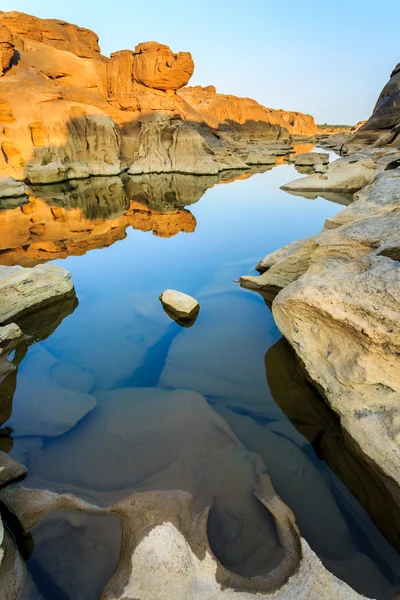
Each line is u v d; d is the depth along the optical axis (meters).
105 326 6.57
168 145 31.05
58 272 7.59
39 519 3.14
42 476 3.64
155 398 4.77
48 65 32.59
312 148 56.72
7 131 22.83
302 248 7.17
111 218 14.89
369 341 3.79
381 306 3.77
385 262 4.45
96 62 35.50
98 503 3.31
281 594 2.54
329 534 3.12
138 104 33.81
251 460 3.84
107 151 28.06
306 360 4.81
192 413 4.49
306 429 4.28
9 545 2.83
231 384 5.04
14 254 10.38
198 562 2.73
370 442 3.55
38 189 21.91
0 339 5.72
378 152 21.38
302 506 3.37
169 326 6.55
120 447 4.00
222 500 3.36
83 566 2.76
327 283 4.59
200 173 29.50
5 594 2.52
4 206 17.19
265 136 60.50
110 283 8.45
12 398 4.77
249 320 6.71
